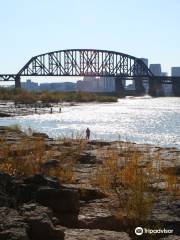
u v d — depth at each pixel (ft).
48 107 524.11
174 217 29.53
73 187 35.88
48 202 29.37
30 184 30.63
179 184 40.83
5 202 26.99
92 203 33.17
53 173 42.22
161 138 195.31
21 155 53.72
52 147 66.44
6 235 21.91
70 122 313.73
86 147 72.08
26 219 24.11
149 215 29.81
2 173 30.76
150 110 530.68
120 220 29.01
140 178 35.14
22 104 520.83
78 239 24.34
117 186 38.55
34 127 254.47
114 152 60.70
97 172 44.32
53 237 23.91
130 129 257.14
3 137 79.61
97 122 320.09
